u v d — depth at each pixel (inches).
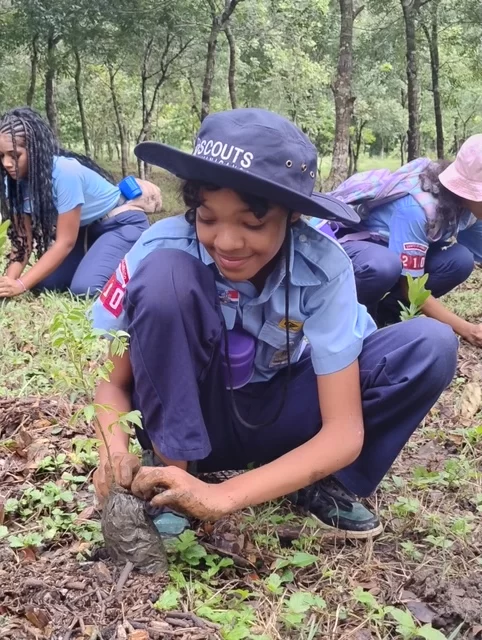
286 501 86.7
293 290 73.4
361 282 148.0
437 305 154.1
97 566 69.0
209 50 577.3
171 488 65.1
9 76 708.0
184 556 70.9
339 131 414.9
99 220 195.5
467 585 71.4
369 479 79.7
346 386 72.7
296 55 782.5
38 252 187.5
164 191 653.3
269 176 62.6
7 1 602.9
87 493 88.8
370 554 76.9
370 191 153.3
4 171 176.9
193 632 61.3
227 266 67.3
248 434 82.3
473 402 123.0
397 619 62.6
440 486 95.1
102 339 139.1
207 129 65.1
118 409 76.3
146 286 68.9
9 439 104.2
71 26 534.3
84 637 60.7
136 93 929.5
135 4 549.3
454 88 831.7
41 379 126.4
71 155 197.5
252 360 77.2
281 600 66.3
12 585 67.2
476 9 596.7
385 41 621.0
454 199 147.7
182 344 69.3
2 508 82.0
